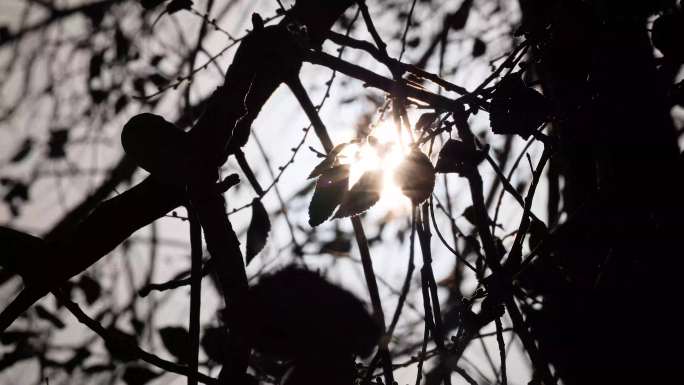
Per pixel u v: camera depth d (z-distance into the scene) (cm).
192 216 138
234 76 136
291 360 123
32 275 134
